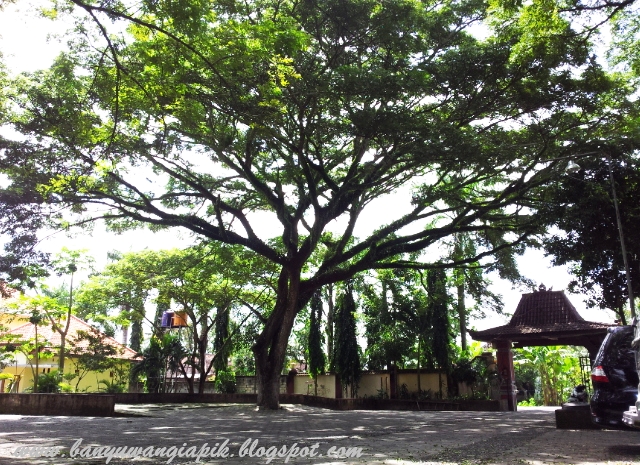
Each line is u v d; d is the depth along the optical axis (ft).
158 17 26.18
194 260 77.46
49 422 41.19
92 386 103.14
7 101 43.09
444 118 50.39
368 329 90.89
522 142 50.80
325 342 99.86
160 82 31.32
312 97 42.45
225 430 32.94
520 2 36.24
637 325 21.85
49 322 89.81
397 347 84.69
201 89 39.17
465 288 86.99
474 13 49.21
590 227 44.01
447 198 52.01
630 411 21.16
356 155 56.59
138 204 54.85
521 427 33.78
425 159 44.11
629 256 43.14
